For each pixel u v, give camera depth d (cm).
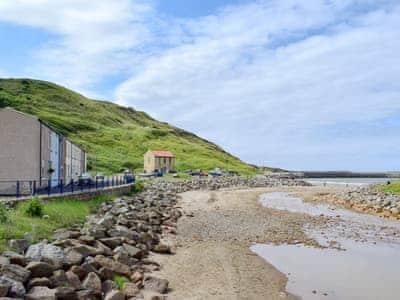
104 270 1509
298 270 2056
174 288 1614
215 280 1766
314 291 1733
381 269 2106
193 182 9188
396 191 6288
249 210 4694
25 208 2277
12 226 1789
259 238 2891
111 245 1959
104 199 4056
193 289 1622
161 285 1571
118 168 12425
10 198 2720
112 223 2467
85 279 1406
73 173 6450
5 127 3859
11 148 3856
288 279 1889
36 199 2330
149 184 7762
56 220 2272
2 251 1429
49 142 4478
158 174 11094
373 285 1841
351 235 3116
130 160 13625
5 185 3738
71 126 15462
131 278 1593
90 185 4584
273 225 3534
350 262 2248
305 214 4441
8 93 17625
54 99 19700
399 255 2439
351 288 1792
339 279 1922
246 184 10456
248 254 2348
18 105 16050
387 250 2578
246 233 3080
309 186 11012
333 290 1758
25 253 1483
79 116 18362
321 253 2462
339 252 2497
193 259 2120
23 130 3897
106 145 14950
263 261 2192
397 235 3138
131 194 5572
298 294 1684
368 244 2767
